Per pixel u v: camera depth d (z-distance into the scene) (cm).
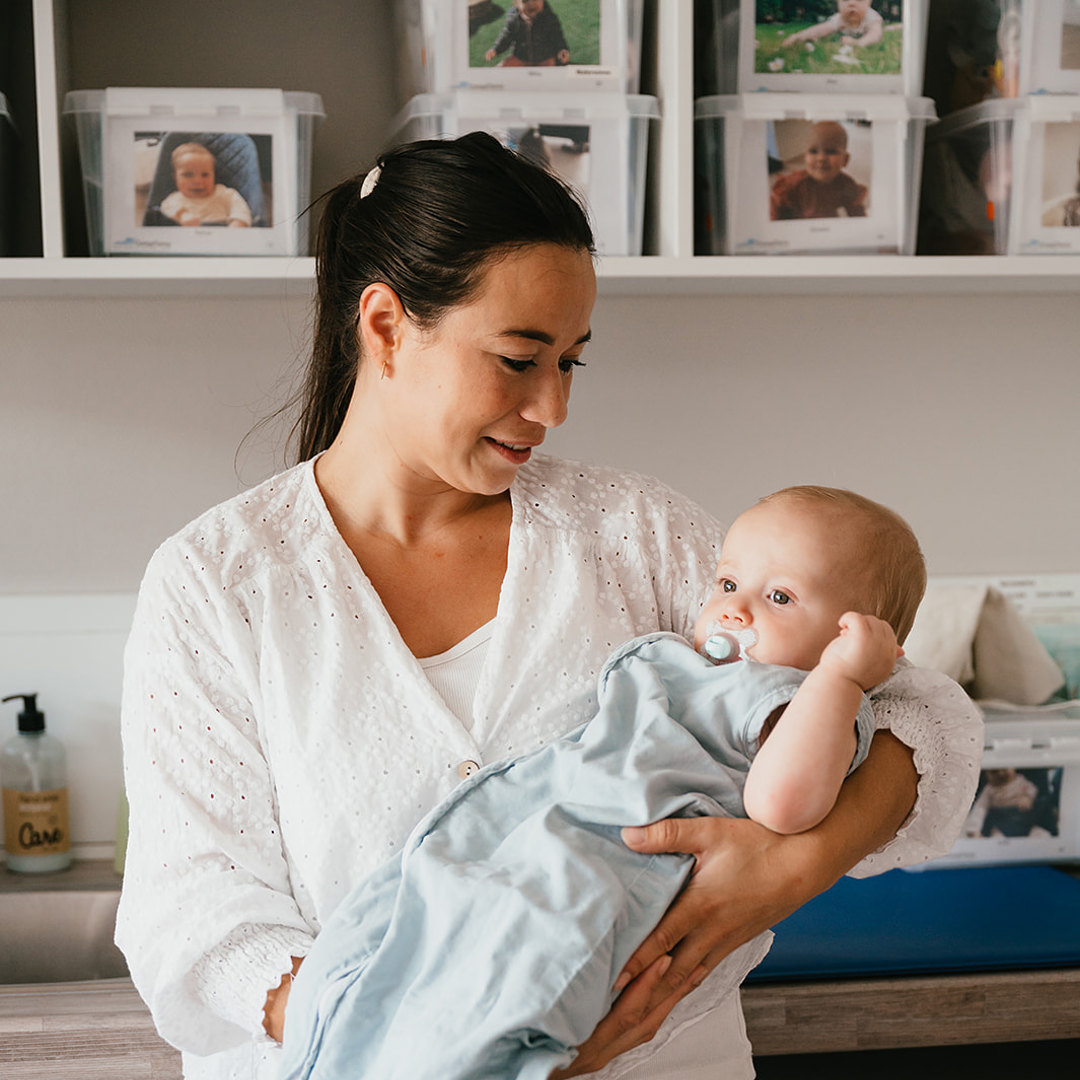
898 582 108
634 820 92
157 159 150
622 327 188
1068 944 151
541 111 152
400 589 108
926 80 181
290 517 110
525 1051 83
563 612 107
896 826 101
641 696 101
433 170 98
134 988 144
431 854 93
